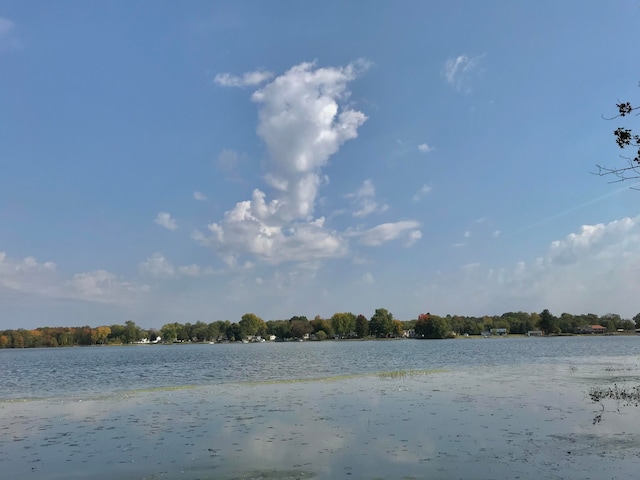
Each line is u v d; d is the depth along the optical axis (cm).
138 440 2003
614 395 2917
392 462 1608
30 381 5403
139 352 16412
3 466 1678
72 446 1934
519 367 5512
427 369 5488
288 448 1812
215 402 2970
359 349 14012
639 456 1612
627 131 1153
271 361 8269
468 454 1677
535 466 1526
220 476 1506
